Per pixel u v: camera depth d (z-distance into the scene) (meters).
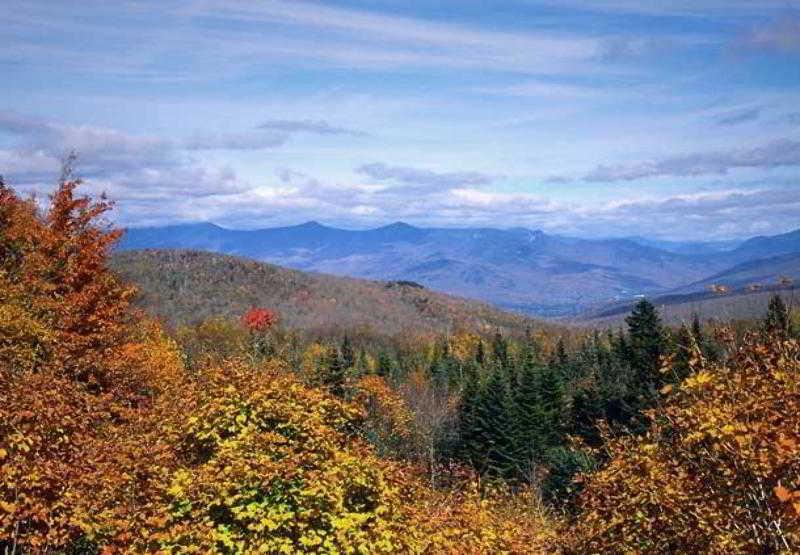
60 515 8.54
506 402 49.31
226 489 8.51
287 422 10.00
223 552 8.55
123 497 9.10
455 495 12.36
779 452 6.01
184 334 85.12
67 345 16.59
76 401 11.65
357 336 149.12
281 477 8.59
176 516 8.80
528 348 86.19
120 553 8.52
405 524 9.29
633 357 57.06
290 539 8.32
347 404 11.19
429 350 116.94
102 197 20.47
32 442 8.84
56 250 19.45
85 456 9.53
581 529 9.73
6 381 10.79
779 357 7.04
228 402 10.13
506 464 46.62
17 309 16.05
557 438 49.72
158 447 9.86
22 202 19.86
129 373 19.36
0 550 8.33
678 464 7.58
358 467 9.40
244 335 98.75
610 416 45.91
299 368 50.25
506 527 10.64
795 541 6.35
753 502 6.90
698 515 7.10
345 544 8.24
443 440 54.75
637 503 8.06
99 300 19.58
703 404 7.12
